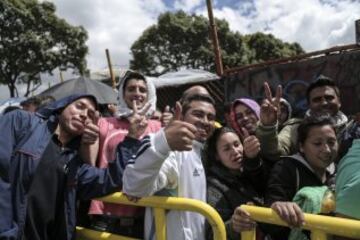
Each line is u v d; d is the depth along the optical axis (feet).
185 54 99.55
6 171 6.98
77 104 7.91
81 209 8.25
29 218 7.15
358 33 18.78
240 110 10.49
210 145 8.09
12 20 76.02
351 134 9.93
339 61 19.35
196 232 6.73
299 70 20.85
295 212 5.36
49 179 7.33
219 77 26.11
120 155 7.47
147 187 6.32
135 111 8.80
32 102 19.98
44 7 79.30
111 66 35.50
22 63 78.54
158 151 5.98
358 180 5.24
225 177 7.83
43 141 7.48
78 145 8.09
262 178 8.26
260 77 22.66
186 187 7.00
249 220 5.86
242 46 96.99
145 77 10.82
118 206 7.82
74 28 82.02
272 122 8.78
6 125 7.40
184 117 7.96
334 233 5.08
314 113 10.95
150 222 7.01
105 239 7.45
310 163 7.61
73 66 83.41
